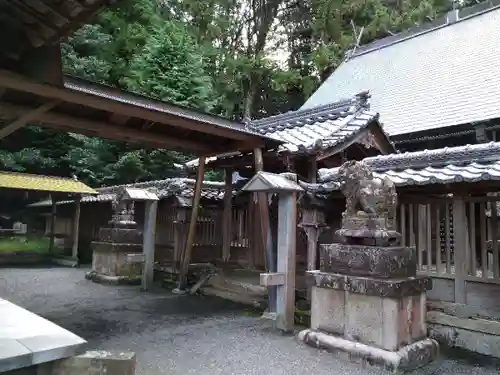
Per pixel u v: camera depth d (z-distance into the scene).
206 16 24.02
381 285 4.71
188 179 11.91
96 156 16.95
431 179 5.64
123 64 19.16
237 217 11.07
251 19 27.36
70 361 2.62
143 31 19.75
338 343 5.05
